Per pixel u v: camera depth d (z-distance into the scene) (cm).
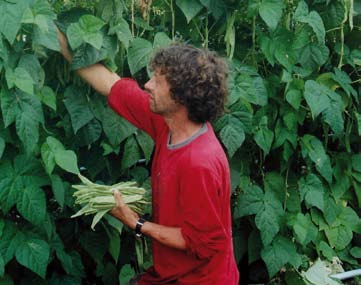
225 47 274
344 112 304
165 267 201
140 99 213
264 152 273
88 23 215
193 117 188
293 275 297
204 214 181
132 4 241
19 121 198
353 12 282
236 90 255
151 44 244
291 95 268
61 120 239
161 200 194
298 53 269
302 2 261
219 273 195
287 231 295
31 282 239
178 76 183
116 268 272
